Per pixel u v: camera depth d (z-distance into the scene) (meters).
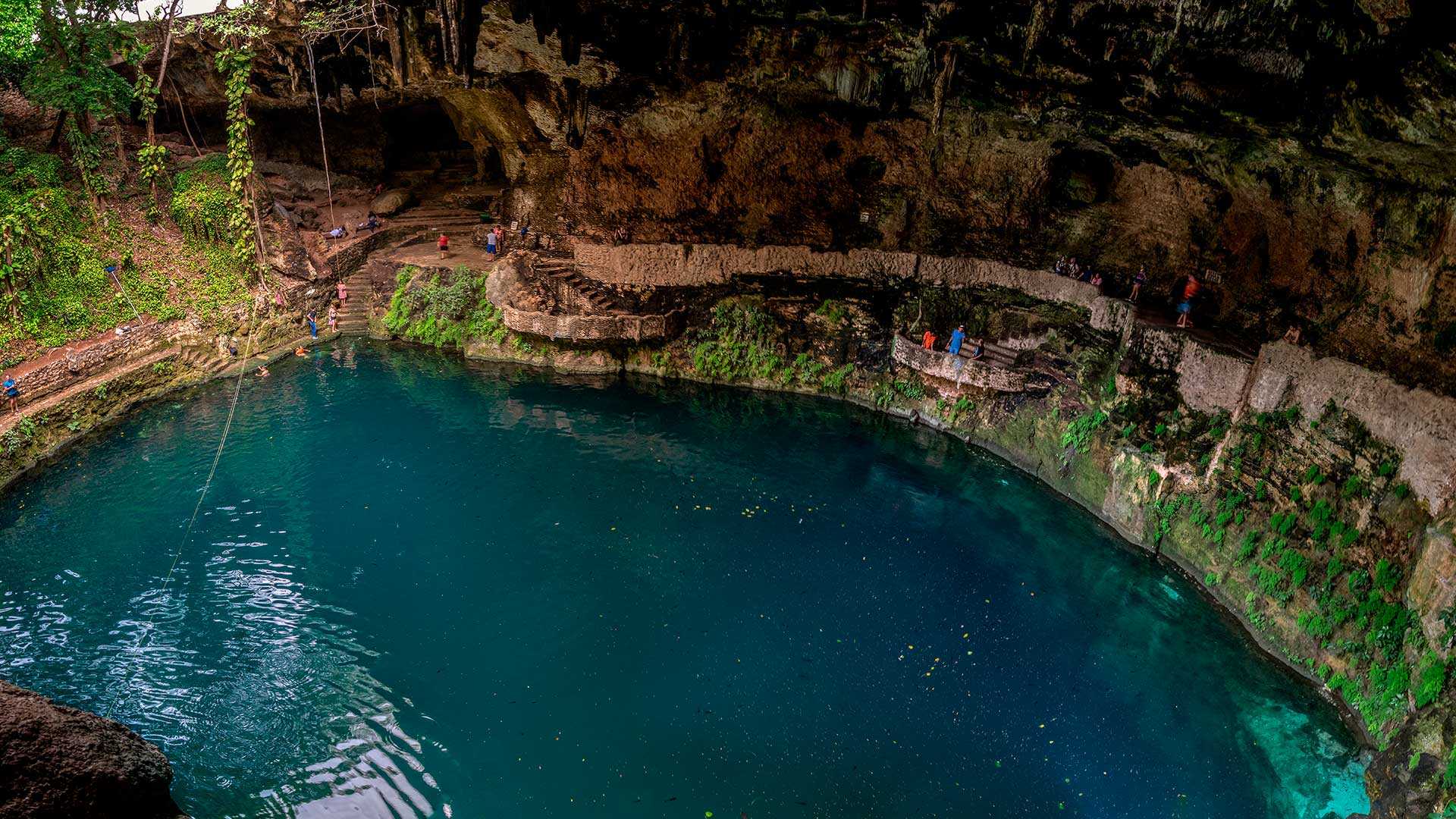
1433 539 16.64
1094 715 18.53
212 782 16.30
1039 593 22.45
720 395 32.94
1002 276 31.06
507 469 27.67
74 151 32.41
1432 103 15.27
